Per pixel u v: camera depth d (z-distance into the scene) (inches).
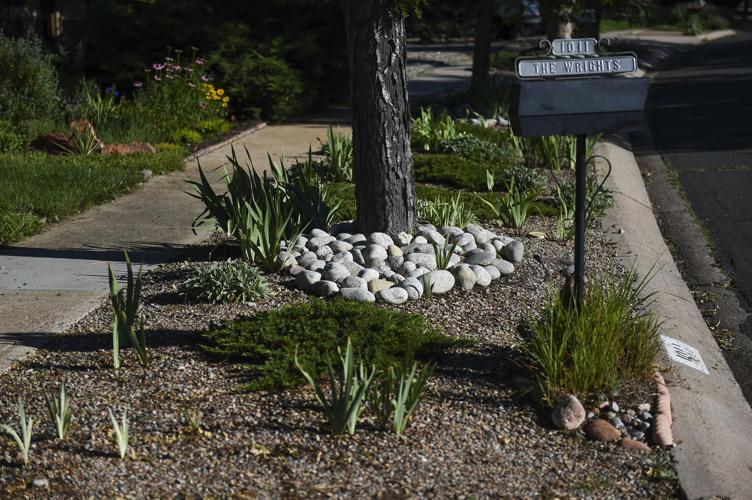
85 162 450.6
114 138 514.6
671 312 273.0
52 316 251.6
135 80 624.1
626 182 462.0
